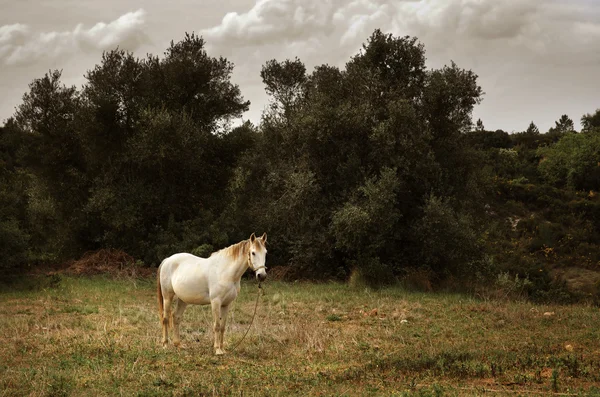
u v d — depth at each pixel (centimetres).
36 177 2736
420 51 2412
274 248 2562
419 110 2347
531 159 5062
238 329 1256
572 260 3359
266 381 803
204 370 870
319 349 1035
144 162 2528
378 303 1611
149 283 2102
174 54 2830
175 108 2702
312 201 2302
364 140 2347
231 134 2844
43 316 1352
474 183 2391
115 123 2591
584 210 3981
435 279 2136
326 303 1648
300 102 2694
